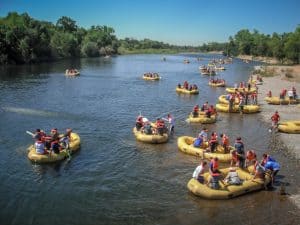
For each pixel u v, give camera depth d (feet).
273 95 159.63
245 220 52.49
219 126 104.88
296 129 98.22
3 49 297.12
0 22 342.44
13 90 160.04
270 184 63.46
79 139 82.69
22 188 61.46
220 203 57.36
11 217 52.60
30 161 72.74
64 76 225.35
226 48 646.74
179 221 52.08
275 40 481.46
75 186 62.75
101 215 53.57
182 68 314.96
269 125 106.93
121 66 328.08
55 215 53.36
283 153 81.71
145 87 183.42
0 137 87.56
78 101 138.41
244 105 125.90
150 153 79.46
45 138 74.69
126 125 102.83
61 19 529.04
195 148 78.28
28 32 320.50
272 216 53.67
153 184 63.98
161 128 87.66
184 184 64.08
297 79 225.76
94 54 497.05
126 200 58.08
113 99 145.07
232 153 70.54
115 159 75.61
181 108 130.41
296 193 61.05
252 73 271.49
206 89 181.47
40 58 348.38
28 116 110.22
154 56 579.89
